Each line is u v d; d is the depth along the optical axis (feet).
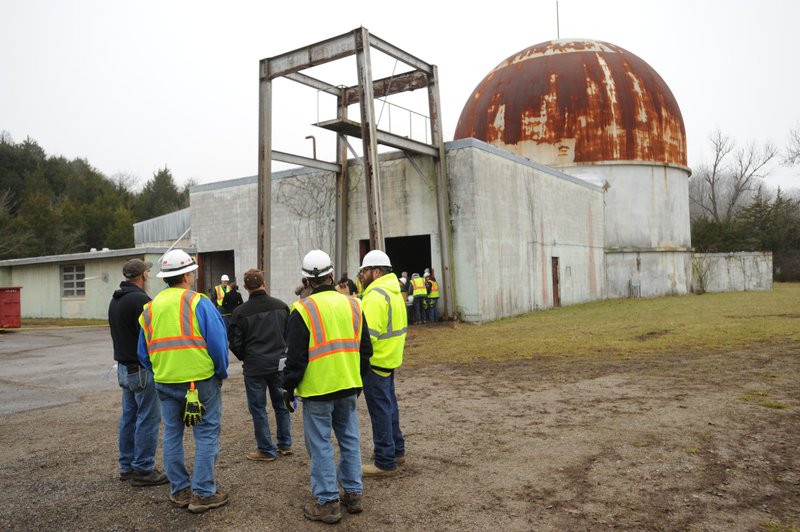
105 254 80.43
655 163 100.78
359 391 14.94
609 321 58.90
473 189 60.85
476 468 17.42
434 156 61.77
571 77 97.96
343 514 14.56
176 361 14.85
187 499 15.40
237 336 18.65
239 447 20.39
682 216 107.65
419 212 64.39
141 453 16.76
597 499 14.85
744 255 122.42
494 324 59.41
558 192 81.66
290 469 18.06
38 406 27.37
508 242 67.41
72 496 16.15
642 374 30.91
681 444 18.97
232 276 88.22
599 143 97.14
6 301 67.56
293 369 14.10
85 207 189.37
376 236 52.70
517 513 14.23
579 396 26.35
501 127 99.30
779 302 79.56
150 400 16.88
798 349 36.99
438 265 63.05
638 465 17.16
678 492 15.14
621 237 98.78
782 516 13.61
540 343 44.01
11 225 155.22
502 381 30.53
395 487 16.19
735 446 18.61
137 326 16.78
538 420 22.49
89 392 30.73
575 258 86.38
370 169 53.11
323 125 59.31
